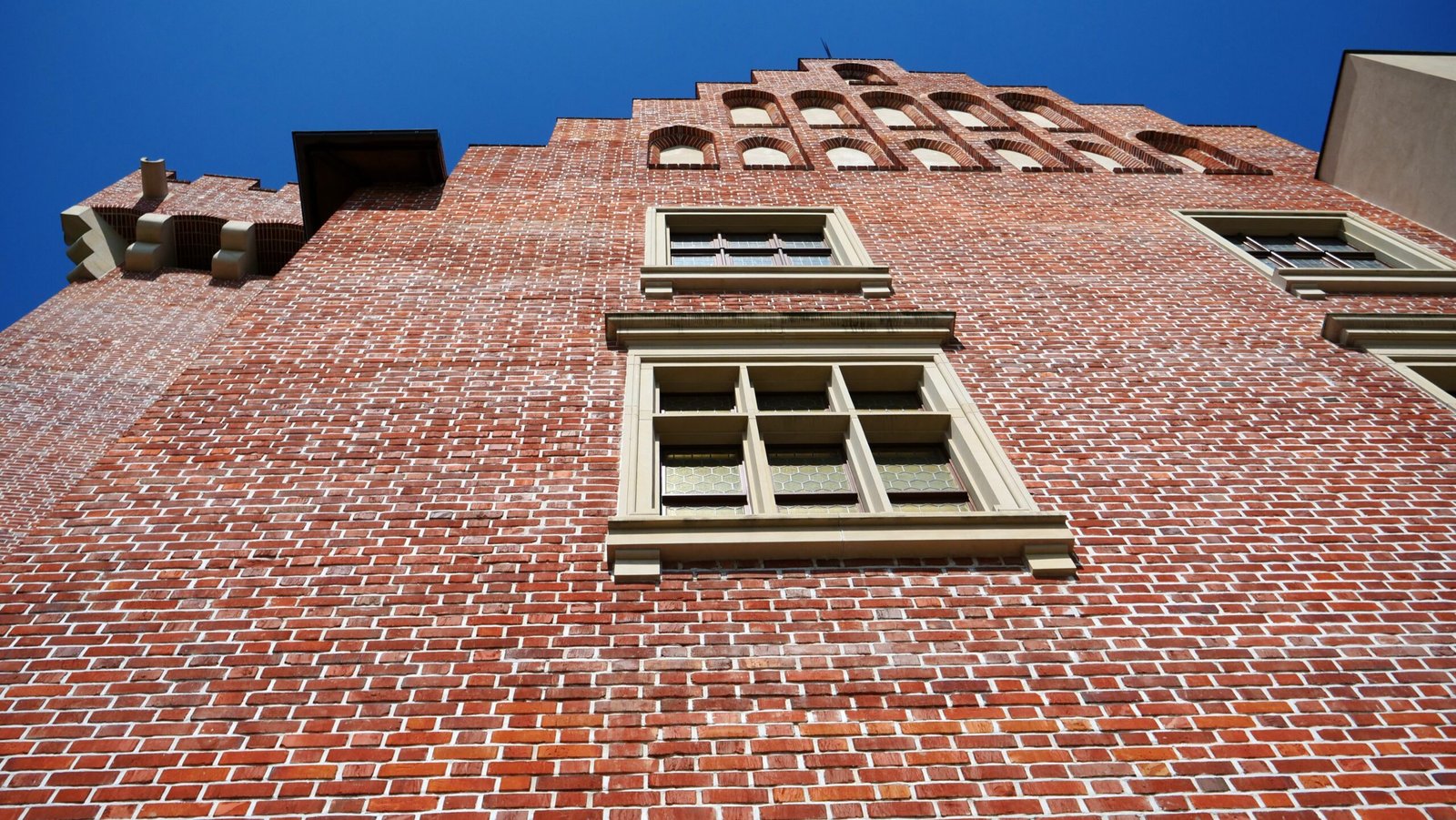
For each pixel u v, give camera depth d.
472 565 6.71
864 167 15.62
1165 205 14.38
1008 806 5.16
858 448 8.34
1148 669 6.04
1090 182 15.35
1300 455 8.27
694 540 6.82
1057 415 8.70
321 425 8.14
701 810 5.07
